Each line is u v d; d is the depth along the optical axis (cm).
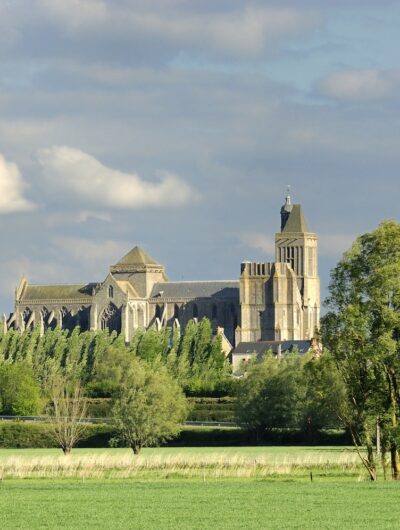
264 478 16438
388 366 15000
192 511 11938
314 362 15462
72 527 10975
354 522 11206
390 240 15012
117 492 13712
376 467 16425
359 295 15062
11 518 11525
